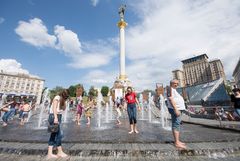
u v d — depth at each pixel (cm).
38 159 397
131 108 716
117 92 4138
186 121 1220
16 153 427
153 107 2747
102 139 547
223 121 1201
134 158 402
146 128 848
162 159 396
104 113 2230
